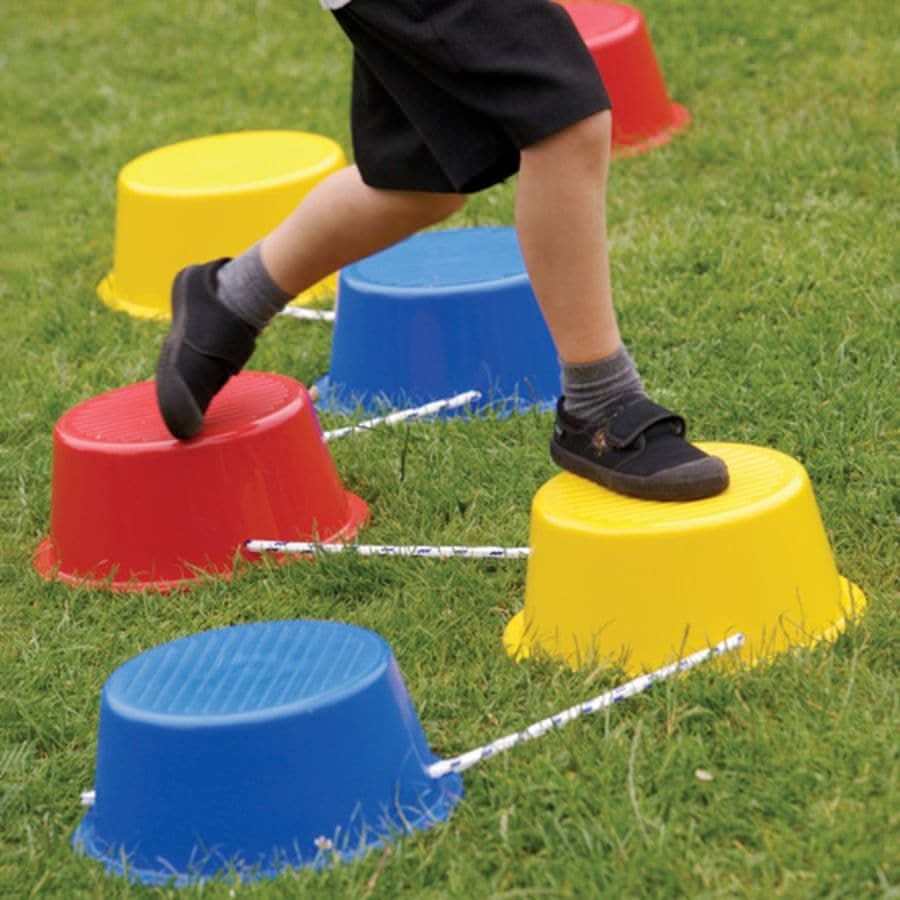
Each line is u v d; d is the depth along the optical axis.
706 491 3.58
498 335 5.04
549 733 3.28
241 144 6.66
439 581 4.04
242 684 3.12
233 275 4.23
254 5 10.09
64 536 4.32
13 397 5.43
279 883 2.91
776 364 4.98
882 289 5.41
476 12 3.50
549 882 2.88
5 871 3.09
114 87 9.06
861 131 6.98
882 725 3.19
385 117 3.91
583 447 3.76
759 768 3.11
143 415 4.42
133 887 2.99
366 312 5.13
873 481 4.29
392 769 3.08
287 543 4.21
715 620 3.48
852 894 2.76
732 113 7.51
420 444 4.80
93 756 3.49
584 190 3.58
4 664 3.87
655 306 5.54
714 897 2.78
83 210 7.41
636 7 8.90
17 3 10.84
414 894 2.90
